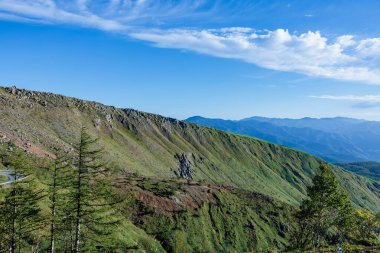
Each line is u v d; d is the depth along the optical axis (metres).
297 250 54.38
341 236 68.25
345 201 59.03
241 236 100.38
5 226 38.25
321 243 64.25
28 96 181.38
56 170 35.28
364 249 48.66
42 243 45.53
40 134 143.25
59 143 142.50
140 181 104.19
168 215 89.88
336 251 48.19
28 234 45.28
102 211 33.06
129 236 68.19
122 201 34.69
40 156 103.50
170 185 107.25
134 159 197.00
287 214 121.19
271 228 111.25
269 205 122.62
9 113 150.50
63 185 34.53
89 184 33.06
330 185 58.69
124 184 95.06
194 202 102.69
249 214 112.12
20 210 36.47
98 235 36.78
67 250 45.59
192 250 83.56
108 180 34.06
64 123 176.88
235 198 118.56
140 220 83.69
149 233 81.00
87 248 37.31
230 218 104.94
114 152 183.25
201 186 116.75
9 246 39.88
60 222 36.75
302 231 66.75
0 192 38.12
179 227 87.62
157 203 91.94
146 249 69.50
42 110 177.75
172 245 80.00
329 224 64.88
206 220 98.31
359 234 70.62
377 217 73.00
